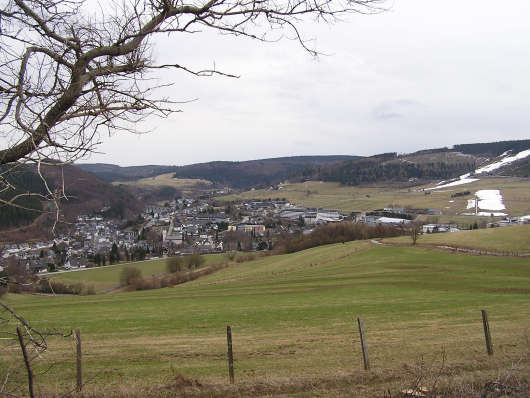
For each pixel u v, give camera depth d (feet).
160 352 48.73
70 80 11.94
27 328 12.20
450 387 28.32
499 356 36.96
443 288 125.29
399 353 42.75
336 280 163.02
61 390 31.58
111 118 12.14
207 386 31.63
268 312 88.58
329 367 37.78
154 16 12.24
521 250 227.20
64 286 197.88
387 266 198.49
